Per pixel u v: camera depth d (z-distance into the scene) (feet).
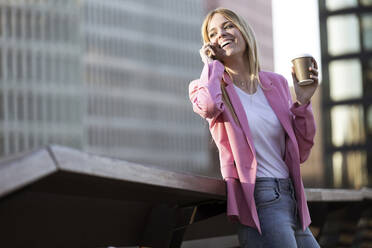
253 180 10.37
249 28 11.44
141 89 331.36
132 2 331.98
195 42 362.12
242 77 11.35
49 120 289.53
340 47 73.97
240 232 10.64
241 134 10.58
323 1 74.43
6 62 283.79
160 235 10.35
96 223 9.61
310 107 11.07
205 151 359.66
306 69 11.02
